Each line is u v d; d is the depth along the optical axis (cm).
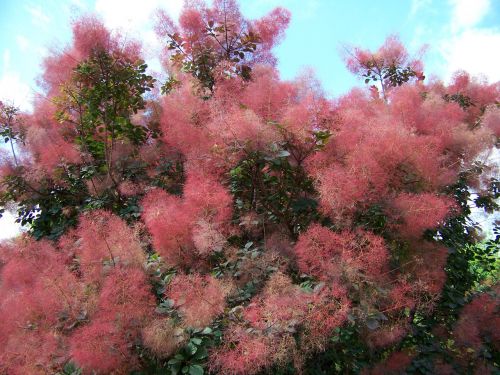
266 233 424
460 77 653
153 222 353
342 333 328
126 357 298
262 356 282
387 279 369
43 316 323
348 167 377
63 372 308
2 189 532
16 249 419
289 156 418
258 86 449
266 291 324
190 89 482
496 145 535
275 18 595
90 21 460
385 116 454
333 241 343
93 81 478
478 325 429
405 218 372
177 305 316
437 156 439
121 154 515
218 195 373
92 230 371
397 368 390
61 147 502
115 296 310
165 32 584
